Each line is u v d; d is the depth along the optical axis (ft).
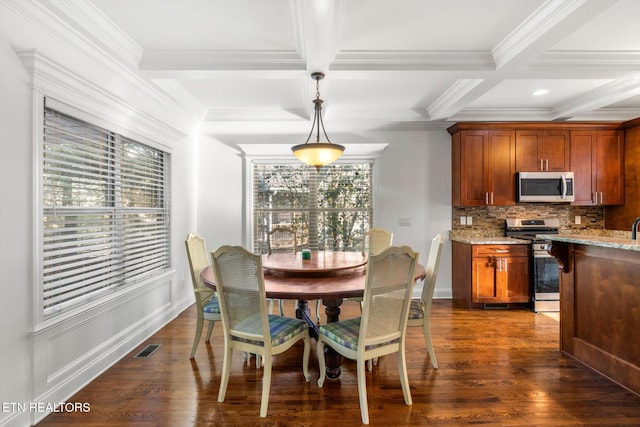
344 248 14.55
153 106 10.30
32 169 5.97
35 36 5.88
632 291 6.97
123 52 7.82
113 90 8.25
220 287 6.49
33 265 5.98
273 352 6.40
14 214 5.67
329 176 14.58
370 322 6.18
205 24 7.18
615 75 8.98
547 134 13.30
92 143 7.88
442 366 8.11
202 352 8.89
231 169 14.26
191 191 13.64
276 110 13.47
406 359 8.48
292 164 14.51
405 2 6.41
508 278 12.50
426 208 14.34
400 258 6.26
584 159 13.33
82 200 7.60
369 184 14.57
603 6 5.97
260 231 14.51
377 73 8.77
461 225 14.33
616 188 13.32
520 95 11.92
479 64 8.58
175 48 8.25
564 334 8.80
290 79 10.19
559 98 12.25
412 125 14.10
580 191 13.30
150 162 10.69
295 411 6.38
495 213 14.35
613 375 7.37
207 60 8.49
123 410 6.38
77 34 6.53
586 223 14.39
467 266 12.85
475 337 9.90
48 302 6.39
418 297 14.43
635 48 8.30
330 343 6.84
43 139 6.32
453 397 6.81
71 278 7.04
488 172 13.26
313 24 6.41
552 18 6.53
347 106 13.11
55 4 5.90
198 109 12.79
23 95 5.79
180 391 7.03
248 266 6.20
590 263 8.04
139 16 6.84
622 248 6.51
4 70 5.46
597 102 11.59
